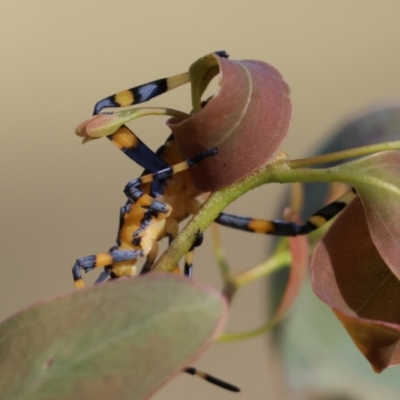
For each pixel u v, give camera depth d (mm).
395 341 233
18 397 223
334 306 234
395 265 236
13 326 226
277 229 254
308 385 281
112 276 257
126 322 222
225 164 239
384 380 280
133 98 245
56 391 222
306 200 283
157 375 219
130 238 255
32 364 225
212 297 220
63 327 225
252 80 237
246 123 237
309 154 283
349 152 240
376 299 239
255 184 242
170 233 255
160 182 252
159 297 221
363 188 238
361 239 240
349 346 283
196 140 238
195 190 253
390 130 278
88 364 222
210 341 219
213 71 242
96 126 239
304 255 263
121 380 220
